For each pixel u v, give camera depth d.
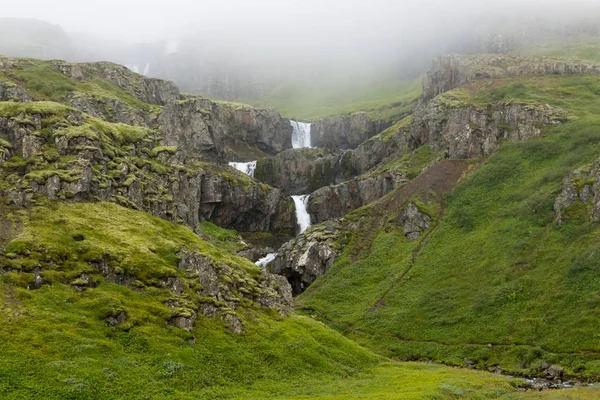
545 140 151.50
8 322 51.06
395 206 164.88
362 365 76.56
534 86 189.75
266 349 66.00
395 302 121.00
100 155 90.69
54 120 90.00
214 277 74.69
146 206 94.44
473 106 181.50
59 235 68.12
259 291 82.06
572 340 85.56
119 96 196.38
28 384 43.72
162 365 53.47
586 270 97.75
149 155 113.31
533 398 59.69
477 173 156.25
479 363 90.38
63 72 193.88
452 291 115.75
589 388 67.50
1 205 71.06
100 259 65.75
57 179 79.06
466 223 139.50
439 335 103.06
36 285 58.47
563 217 116.44
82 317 55.53
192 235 91.81
